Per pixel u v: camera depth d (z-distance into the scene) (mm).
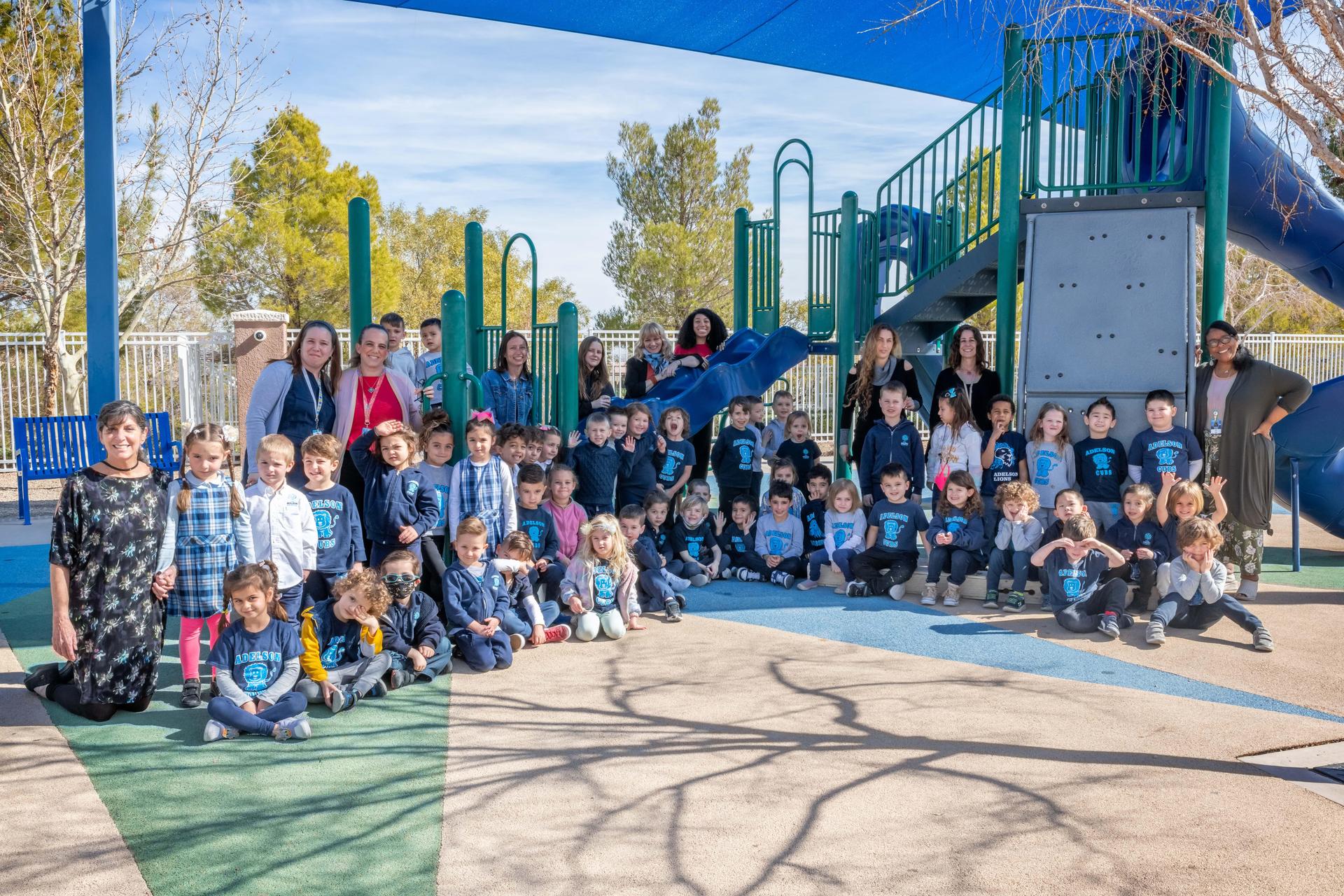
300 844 3400
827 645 6035
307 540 5312
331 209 26078
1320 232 10312
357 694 4938
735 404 8867
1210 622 6324
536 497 6730
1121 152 8469
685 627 6508
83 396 16203
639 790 3844
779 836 3449
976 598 7234
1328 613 6676
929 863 3248
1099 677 5328
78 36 16297
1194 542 6152
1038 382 7949
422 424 6488
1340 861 3248
